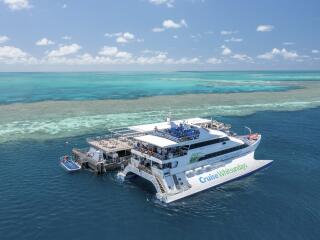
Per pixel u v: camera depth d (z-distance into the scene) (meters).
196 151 46.53
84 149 60.44
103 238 32.81
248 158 52.62
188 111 109.44
